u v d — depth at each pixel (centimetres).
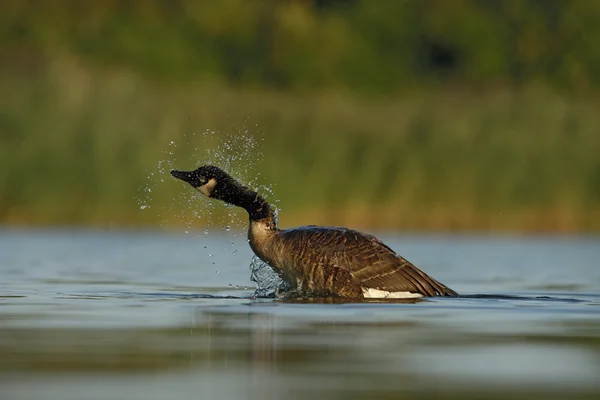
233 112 3291
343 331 933
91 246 2378
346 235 1259
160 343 862
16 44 5538
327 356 803
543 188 3022
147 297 1257
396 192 3027
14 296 1266
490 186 3033
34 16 5747
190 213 2881
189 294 1305
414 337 902
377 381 707
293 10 6034
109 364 766
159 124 3161
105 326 965
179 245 2434
